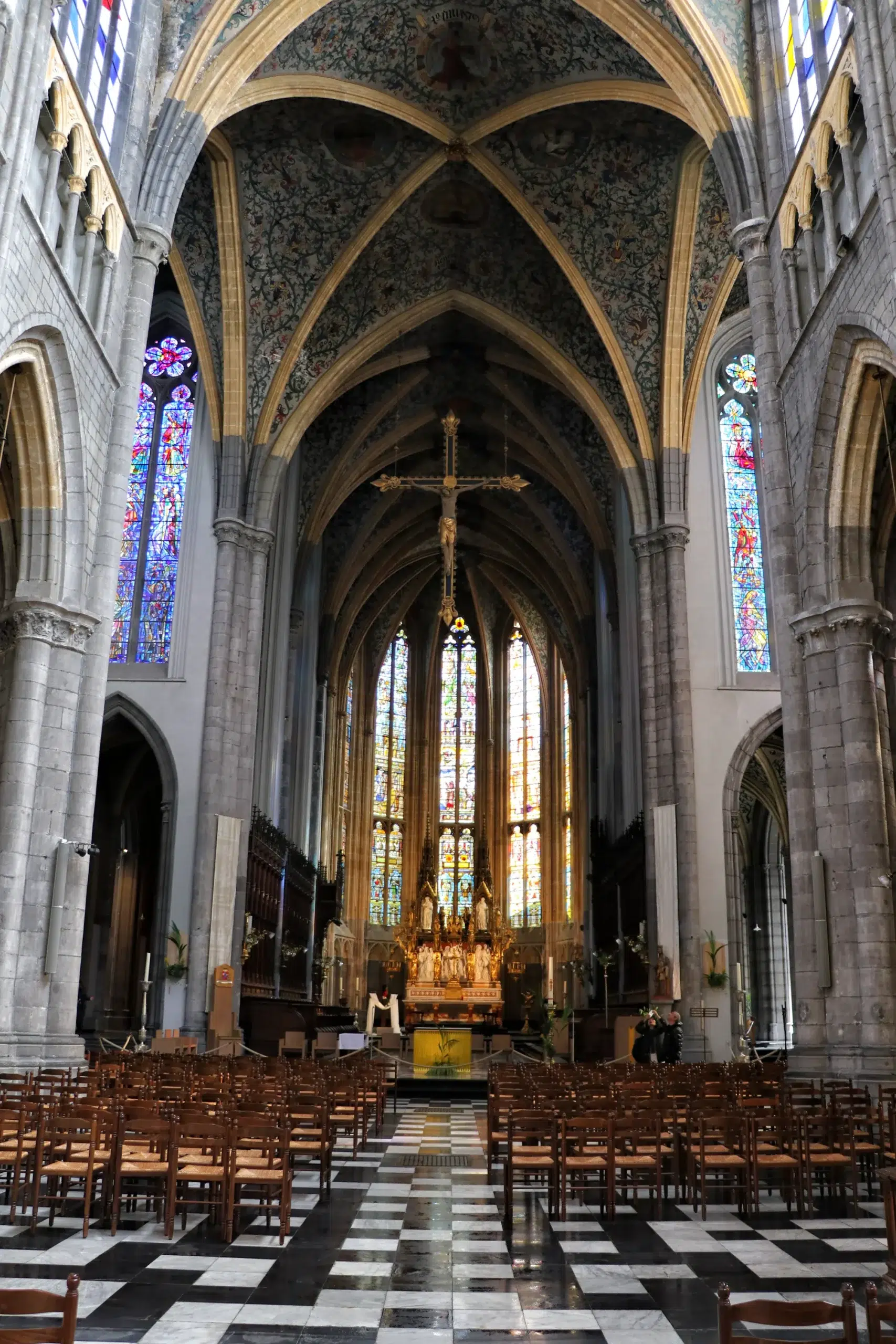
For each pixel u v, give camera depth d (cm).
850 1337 416
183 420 3144
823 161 1758
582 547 4384
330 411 3878
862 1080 1547
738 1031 2661
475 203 3103
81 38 1778
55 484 1744
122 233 1958
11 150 1389
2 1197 1072
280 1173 938
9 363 1575
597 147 2844
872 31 1477
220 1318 684
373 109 2717
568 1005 4769
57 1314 693
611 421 3178
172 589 3012
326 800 4656
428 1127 1933
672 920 2741
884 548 2052
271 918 3281
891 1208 744
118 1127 921
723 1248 895
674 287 2930
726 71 2078
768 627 2983
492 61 2666
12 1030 1602
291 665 3862
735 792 2842
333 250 3020
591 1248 895
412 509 4709
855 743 1703
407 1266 827
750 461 3095
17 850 1642
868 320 1562
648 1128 1049
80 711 1772
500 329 3388
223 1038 2639
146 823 3728
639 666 2986
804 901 1723
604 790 4062
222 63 2183
